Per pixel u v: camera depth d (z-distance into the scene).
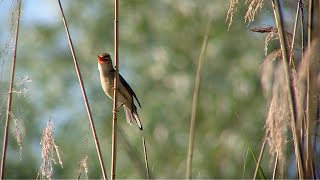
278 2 5.69
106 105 16.53
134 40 17.16
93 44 17.14
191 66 16.30
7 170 14.30
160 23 17.12
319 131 5.74
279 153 5.41
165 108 16.06
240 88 15.15
